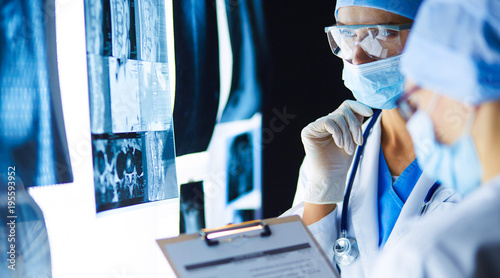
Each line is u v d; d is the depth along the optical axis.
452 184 0.67
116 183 1.27
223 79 1.66
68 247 1.22
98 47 1.20
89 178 1.26
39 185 1.13
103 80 1.22
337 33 1.38
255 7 1.71
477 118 0.59
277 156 1.83
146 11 1.35
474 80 0.57
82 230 1.25
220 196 1.68
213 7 1.61
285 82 1.82
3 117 1.05
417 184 1.36
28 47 1.08
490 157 0.58
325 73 1.90
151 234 1.44
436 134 0.64
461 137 0.61
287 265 0.88
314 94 1.89
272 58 1.78
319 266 0.89
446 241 0.54
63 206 1.20
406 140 1.45
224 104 1.67
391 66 1.35
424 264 0.54
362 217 1.41
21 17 1.07
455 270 0.52
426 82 0.61
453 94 0.59
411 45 0.63
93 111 1.19
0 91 1.04
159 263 1.46
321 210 1.44
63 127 1.16
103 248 1.31
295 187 1.89
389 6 1.33
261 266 0.87
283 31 1.79
